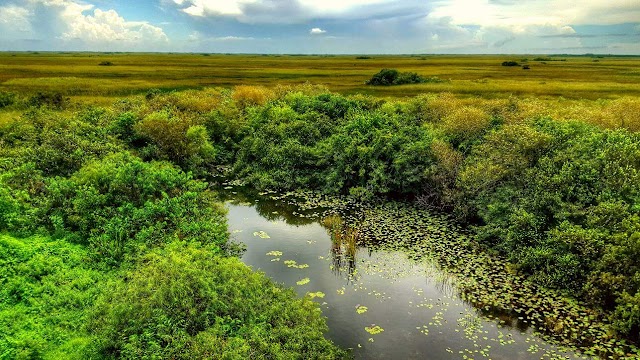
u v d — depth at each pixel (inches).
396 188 719.1
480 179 603.2
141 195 552.1
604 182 498.3
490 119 781.3
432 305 433.1
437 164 685.9
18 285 383.6
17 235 467.5
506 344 376.8
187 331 325.4
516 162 580.7
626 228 429.1
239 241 573.6
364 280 478.6
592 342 379.6
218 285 366.0
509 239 512.1
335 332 388.5
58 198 517.0
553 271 461.7
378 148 746.2
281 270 496.7
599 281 417.1
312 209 690.8
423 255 534.3
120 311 327.6
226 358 296.0
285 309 374.0
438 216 652.1
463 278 482.3
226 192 770.2
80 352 315.9
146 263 409.1
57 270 418.0
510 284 468.8
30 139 713.0
